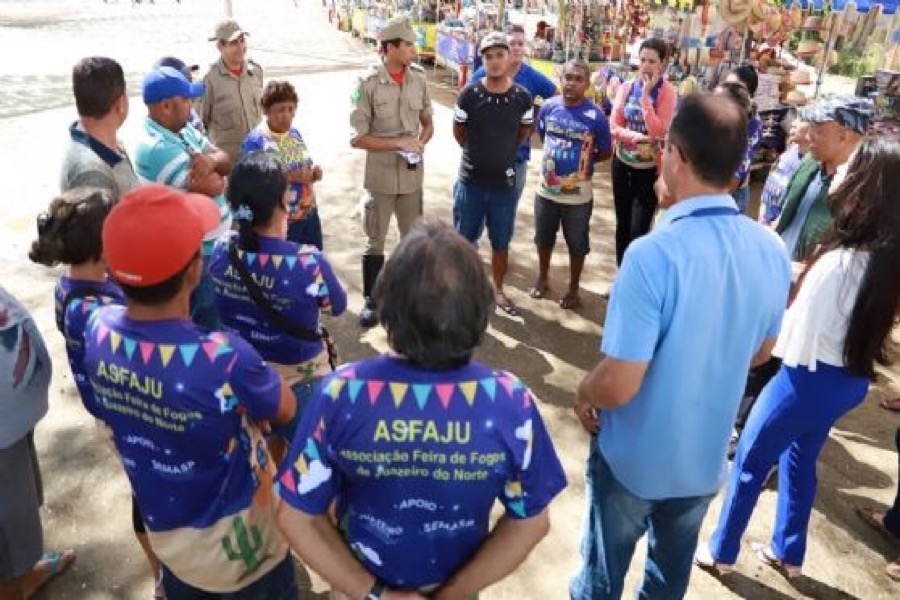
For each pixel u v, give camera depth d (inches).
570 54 338.3
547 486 53.5
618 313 69.6
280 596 80.4
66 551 111.0
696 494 79.0
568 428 152.3
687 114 69.1
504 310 199.6
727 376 73.2
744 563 116.9
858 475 140.4
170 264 62.8
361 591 53.9
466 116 177.5
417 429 48.9
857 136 111.7
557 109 185.3
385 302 48.9
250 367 66.1
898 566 115.9
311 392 101.2
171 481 68.6
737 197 181.9
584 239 194.5
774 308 73.1
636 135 188.5
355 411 49.1
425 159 336.8
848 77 366.3
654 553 86.7
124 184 108.1
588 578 89.8
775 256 72.2
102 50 570.9
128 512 121.5
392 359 50.9
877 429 156.0
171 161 116.7
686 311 68.6
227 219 124.0
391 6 568.4
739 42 277.3
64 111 377.7
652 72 185.5
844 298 91.0
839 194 92.6
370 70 172.9
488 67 172.2
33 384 87.7
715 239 68.7
